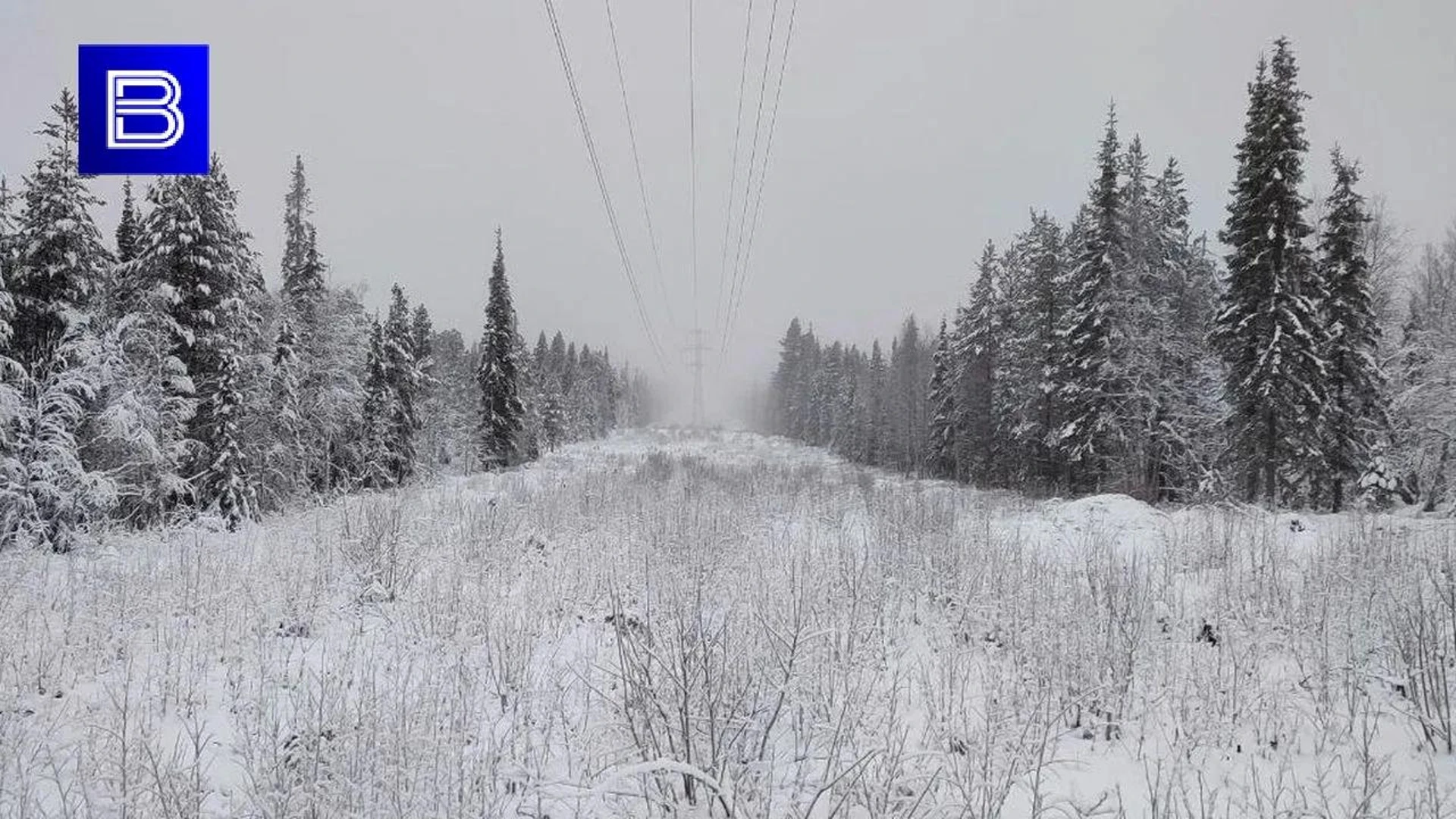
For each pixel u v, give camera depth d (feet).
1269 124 71.26
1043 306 101.86
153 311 59.52
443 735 15.19
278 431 78.18
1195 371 90.53
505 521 39.93
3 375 47.91
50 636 20.75
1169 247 90.53
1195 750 17.04
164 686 18.15
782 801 13.64
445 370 163.12
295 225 93.04
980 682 20.84
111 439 53.72
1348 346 76.38
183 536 37.09
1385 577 24.62
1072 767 16.46
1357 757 15.55
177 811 12.64
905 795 13.12
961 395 126.11
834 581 26.89
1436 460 76.33
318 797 12.87
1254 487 74.49
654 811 13.33
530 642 21.77
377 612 26.11
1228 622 22.84
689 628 15.76
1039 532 47.37
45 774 13.83
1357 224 78.23
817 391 250.37
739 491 63.93
